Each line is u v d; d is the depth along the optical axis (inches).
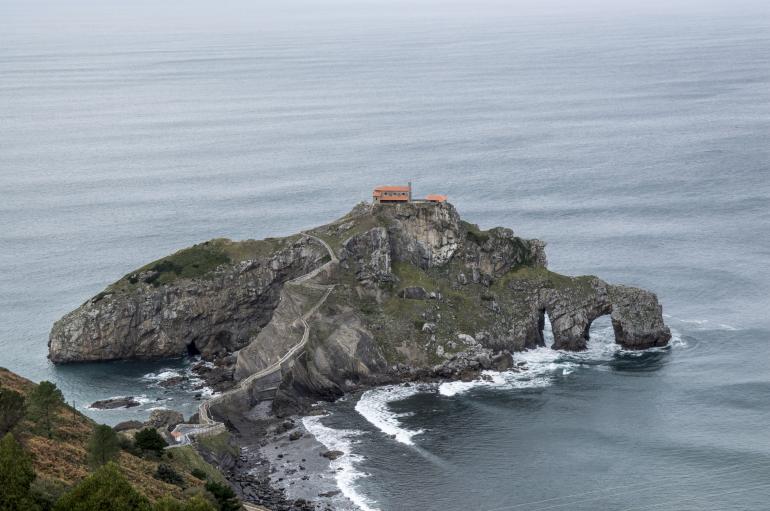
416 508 6491.1
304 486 6811.0
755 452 7116.1
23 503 4527.6
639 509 6412.4
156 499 5374.0
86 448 5910.4
